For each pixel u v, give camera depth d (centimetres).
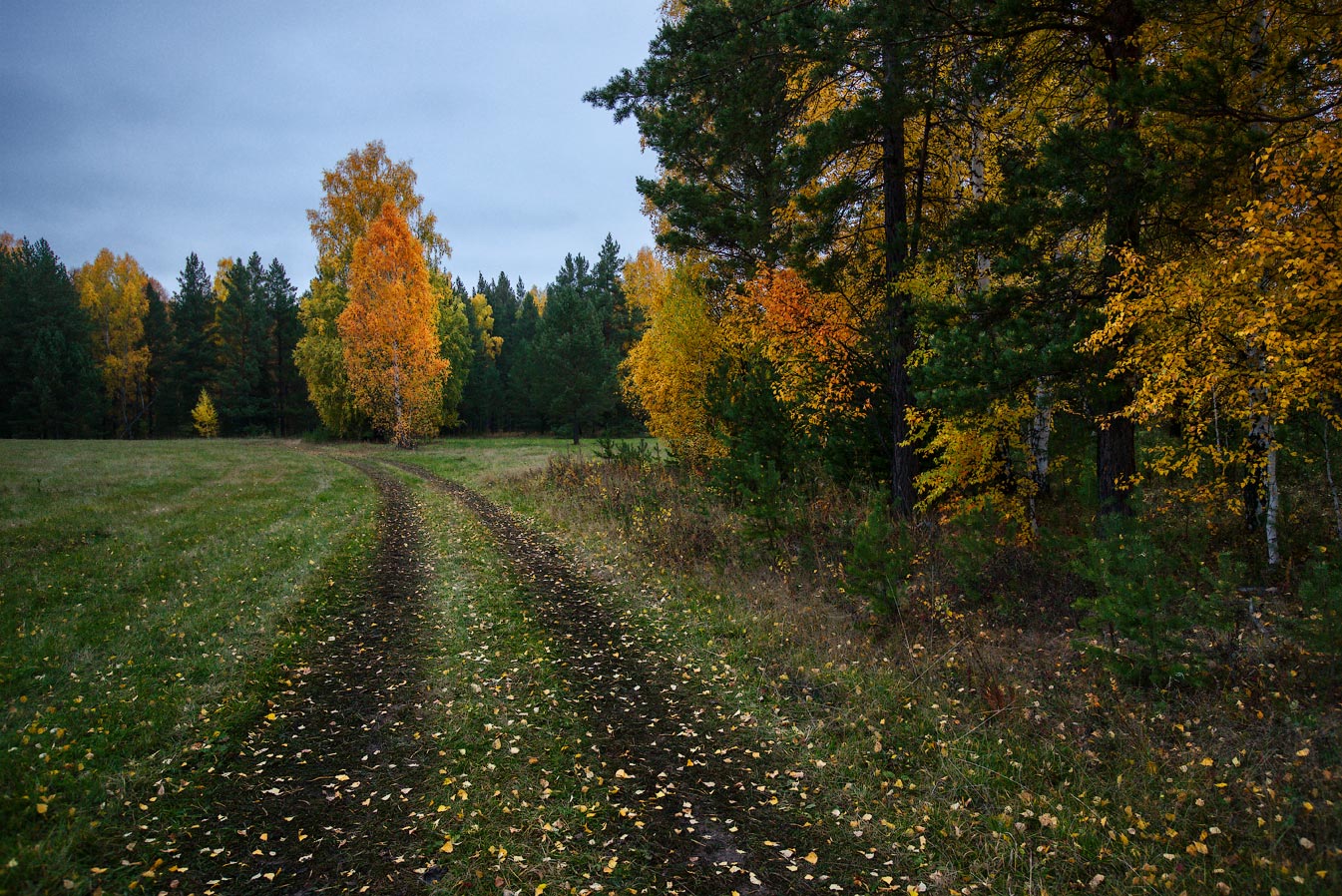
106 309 5550
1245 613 585
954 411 747
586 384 4312
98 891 339
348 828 414
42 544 1173
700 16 934
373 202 3734
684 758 509
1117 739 464
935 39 796
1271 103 621
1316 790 370
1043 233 722
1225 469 865
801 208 970
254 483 2208
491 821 422
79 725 514
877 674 612
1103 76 700
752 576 938
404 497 1970
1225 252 600
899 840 401
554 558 1164
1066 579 699
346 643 755
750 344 1369
